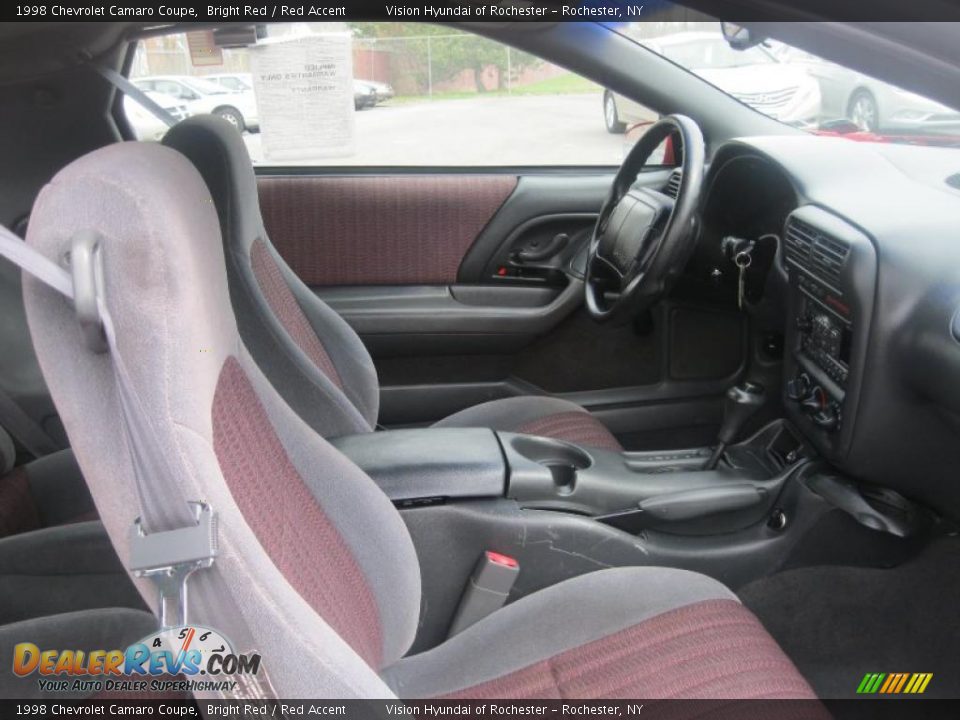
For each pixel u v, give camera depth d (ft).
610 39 5.95
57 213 1.69
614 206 5.85
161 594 1.81
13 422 6.18
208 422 1.86
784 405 5.52
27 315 1.73
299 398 4.25
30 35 5.78
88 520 4.70
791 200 5.36
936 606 5.41
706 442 7.15
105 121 6.34
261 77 6.37
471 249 7.00
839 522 5.01
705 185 5.81
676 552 4.65
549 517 3.99
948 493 4.66
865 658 5.10
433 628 4.03
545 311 6.95
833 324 4.72
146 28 6.02
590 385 7.11
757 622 3.59
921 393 4.29
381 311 6.79
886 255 4.25
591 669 3.31
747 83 5.99
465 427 4.82
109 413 1.74
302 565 2.46
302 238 6.79
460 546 3.92
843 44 3.16
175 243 1.76
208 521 1.77
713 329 6.90
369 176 6.83
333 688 1.97
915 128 5.35
